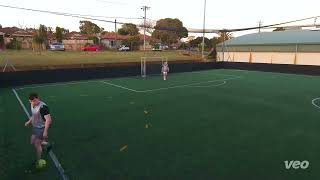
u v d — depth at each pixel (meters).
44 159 8.39
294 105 15.81
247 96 18.58
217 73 33.56
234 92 20.17
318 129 11.30
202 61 39.44
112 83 24.70
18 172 7.57
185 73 33.50
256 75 31.56
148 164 8.09
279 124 12.03
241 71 36.22
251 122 12.33
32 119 7.59
